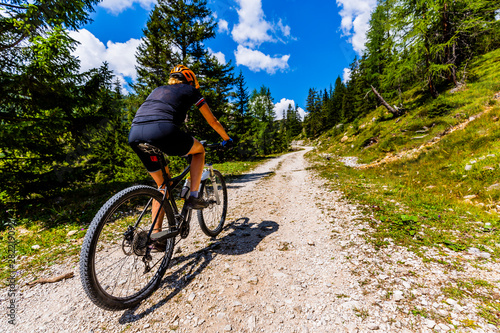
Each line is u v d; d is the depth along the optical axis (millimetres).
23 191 5609
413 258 2445
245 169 16281
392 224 3439
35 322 1774
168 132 1835
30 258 3027
